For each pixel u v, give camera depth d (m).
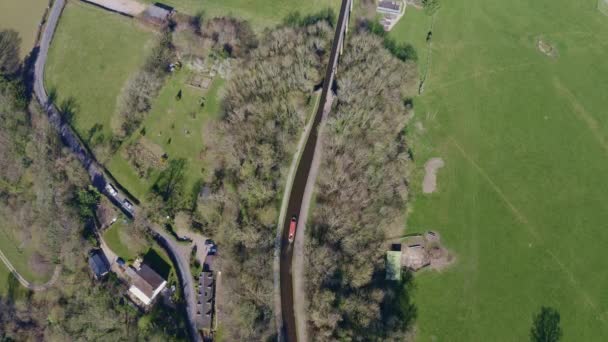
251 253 157.75
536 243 158.38
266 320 150.00
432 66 191.25
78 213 167.75
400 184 165.12
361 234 157.38
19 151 180.38
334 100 183.62
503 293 152.38
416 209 166.12
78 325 154.50
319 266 153.62
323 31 193.62
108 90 195.12
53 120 191.12
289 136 177.12
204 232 165.12
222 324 151.62
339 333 141.50
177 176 176.38
